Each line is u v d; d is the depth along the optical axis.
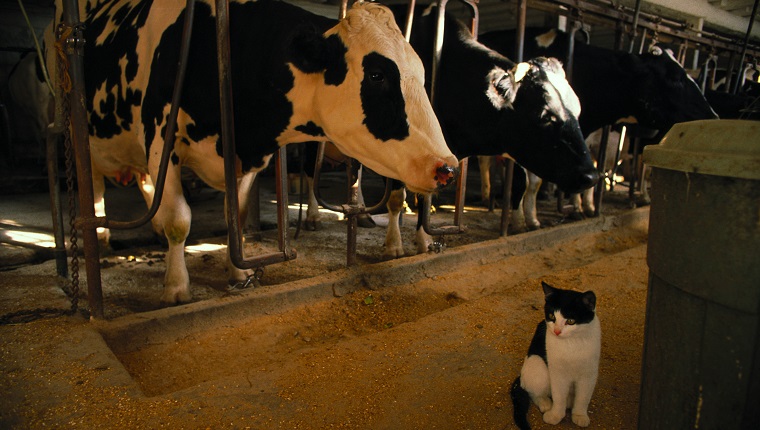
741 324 1.25
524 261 4.74
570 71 5.17
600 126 5.70
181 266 3.27
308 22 2.73
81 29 2.60
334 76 2.68
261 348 3.01
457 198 4.34
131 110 3.42
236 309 3.13
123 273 4.11
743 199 1.21
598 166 6.01
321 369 2.54
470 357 2.69
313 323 3.31
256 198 5.37
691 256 1.33
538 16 11.42
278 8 3.06
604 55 5.42
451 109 3.96
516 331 3.02
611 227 6.02
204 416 2.08
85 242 2.76
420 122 2.58
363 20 2.68
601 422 2.12
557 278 4.00
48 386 2.15
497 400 2.28
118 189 8.30
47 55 4.57
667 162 1.36
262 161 3.29
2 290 3.31
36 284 3.48
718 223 1.26
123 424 1.97
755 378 1.27
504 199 4.86
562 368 2.00
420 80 2.64
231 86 2.92
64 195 7.85
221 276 4.16
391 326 3.38
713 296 1.29
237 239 3.07
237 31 3.04
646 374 1.56
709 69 9.48
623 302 3.54
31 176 8.44
